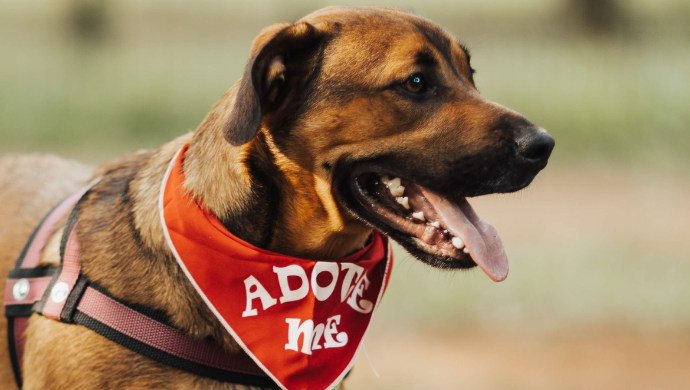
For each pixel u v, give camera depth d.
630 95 14.08
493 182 3.09
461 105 3.12
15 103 14.46
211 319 2.96
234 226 2.99
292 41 2.99
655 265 7.48
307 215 3.11
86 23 24.64
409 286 7.18
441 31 3.28
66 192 3.96
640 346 6.23
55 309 3.02
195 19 25.03
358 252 3.29
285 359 3.00
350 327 3.25
